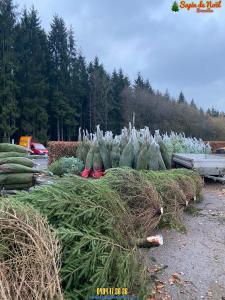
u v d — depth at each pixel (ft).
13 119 131.03
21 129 138.00
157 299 10.01
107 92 173.88
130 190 14.16
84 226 9.98
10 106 129.08
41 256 7.18
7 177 17.46
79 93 166.40
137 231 12.89
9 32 135.23
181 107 179.32
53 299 6.91
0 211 8.21
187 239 14.85
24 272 6.87
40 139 139.33
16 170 17.79
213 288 10.74
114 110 177.78
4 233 7.73
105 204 11.04
